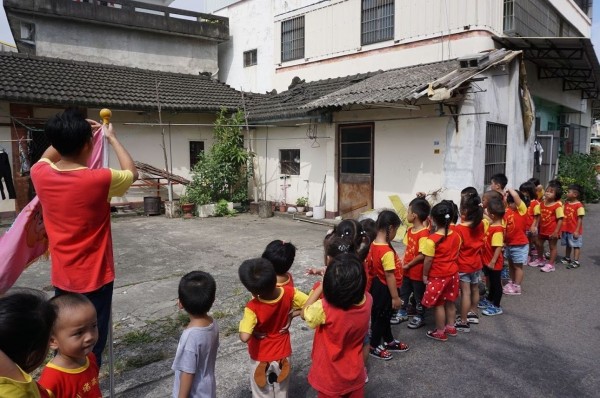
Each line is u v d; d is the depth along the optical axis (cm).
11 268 245
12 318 141
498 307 473
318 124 1068
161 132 1242
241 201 1238
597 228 952
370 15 1177
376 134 941
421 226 427
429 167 843
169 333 420
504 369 356
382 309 366
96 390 197
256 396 269
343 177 1023
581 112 1705
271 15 1474
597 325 441
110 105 1086
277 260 279
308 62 1352
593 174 1387
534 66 1179
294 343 403
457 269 405
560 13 1302
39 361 152
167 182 1191
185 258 696
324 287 236
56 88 1069
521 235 522
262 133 1243
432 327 445
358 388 244
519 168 986
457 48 997
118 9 1419
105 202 246
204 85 1418
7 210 1040
